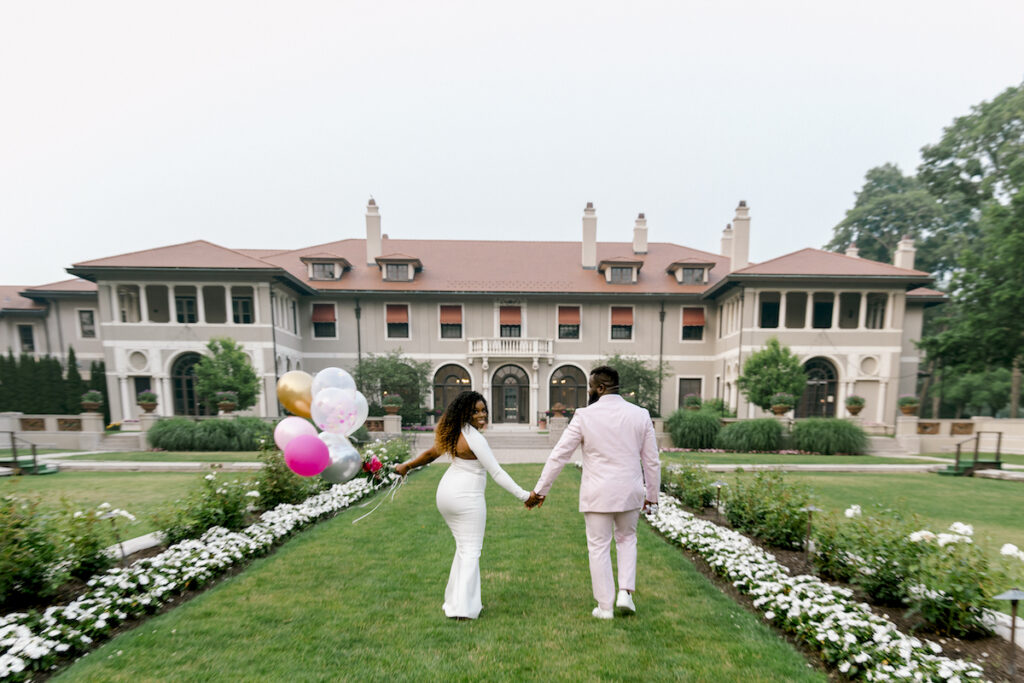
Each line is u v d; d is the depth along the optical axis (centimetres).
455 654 292
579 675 268
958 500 871
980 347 2006
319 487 772
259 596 386
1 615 340
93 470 1217
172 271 2142
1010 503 850
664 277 2723
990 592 323
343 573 440
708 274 2692
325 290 2481
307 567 456
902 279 2177
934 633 333
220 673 271
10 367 2334
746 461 1418
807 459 1470
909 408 1738
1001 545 593
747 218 2461
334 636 317
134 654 293
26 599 359
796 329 2248
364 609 361
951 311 3322
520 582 423
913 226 3609
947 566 339
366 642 309
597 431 343
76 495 839
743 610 364
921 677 249
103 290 2189
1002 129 2717
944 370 2731
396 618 346
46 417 1680
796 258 2342
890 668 257
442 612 356
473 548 350
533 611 360
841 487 989
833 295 2361
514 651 296
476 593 347
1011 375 2653
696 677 268
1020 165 2092
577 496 848
